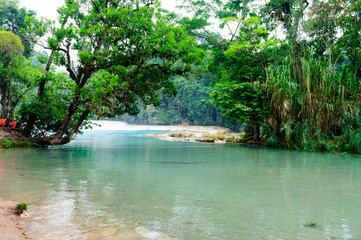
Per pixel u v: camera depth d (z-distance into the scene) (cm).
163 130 5503
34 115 1944
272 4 2623
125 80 1712
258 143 2202
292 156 1356
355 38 2075
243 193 595
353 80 1719
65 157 1269
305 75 1792
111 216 430
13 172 845
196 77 1853
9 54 1784
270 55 2166
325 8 2047
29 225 383
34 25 1689
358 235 363
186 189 632
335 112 1655
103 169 927
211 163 1098
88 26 1703
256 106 2067
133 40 1650
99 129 6122
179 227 387
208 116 7162
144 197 553
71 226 382
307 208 486
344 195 582
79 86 1742
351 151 1559
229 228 385
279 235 362
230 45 2295
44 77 1869
